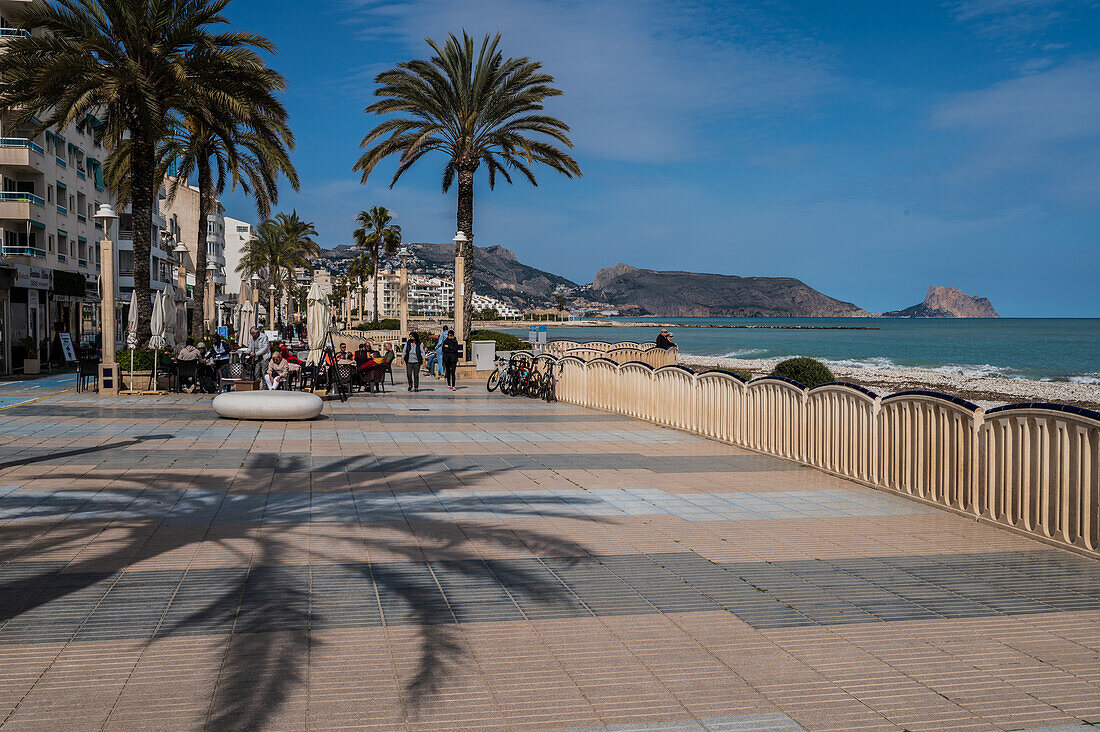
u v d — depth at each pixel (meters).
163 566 5.91
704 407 14.15
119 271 57.16
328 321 21.67
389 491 8.95
